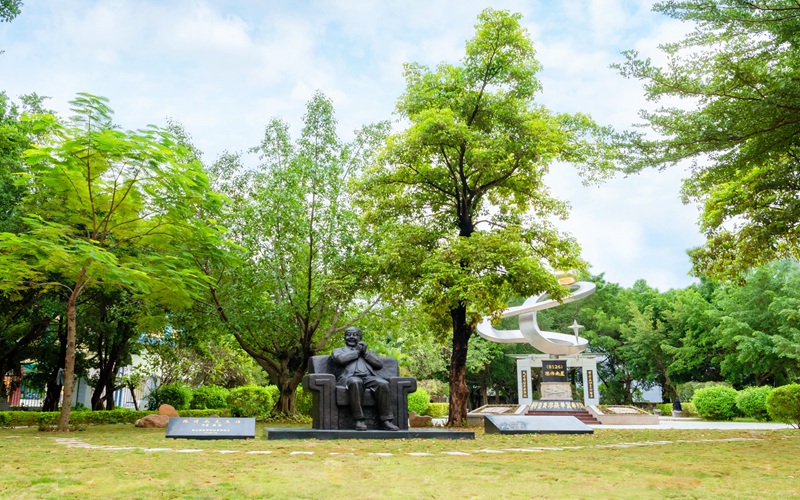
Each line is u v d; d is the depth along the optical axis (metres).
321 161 21.12
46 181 13.71
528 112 18.36
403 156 17.84
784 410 17.47
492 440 12.24
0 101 16.67
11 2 14.07
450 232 18.97
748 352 33.06
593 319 47.78
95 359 26.36
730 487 5.94
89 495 5.18
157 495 5.19
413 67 19.02
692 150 13.50
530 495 5.34
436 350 38.06
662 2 12.69
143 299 18.45
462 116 18.45
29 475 6.38
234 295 19.48
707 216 18.47
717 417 29.11
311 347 22.23
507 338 27.91
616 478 6.50
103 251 12.78
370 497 5.16
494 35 17.61
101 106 13.12
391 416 12.55
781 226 16.19
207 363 33.34
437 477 6.45
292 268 20.27
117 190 14.28
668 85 13.29
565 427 14.76
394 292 18.41
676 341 42.97
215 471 6.75
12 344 21.59
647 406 46.97
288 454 8.82
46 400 24.08
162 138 14.09
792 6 12.17
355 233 19.72
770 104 12.25
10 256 13.71
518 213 20.95
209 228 15.02
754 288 34.53
